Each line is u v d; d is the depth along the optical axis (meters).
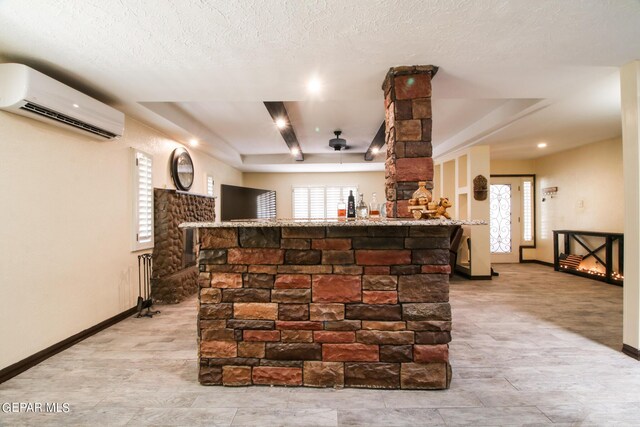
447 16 1.75
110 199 3.17
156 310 3.64
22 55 2.13
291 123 4.49
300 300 1.99
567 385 1.98
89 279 2.87
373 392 1.91
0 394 1.91
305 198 8.47
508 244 7.10
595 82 2.69
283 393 1.91
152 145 3.97
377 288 1.96
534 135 4.67
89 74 2.45
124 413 1.72
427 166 2.39
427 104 2.39
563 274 5.78
